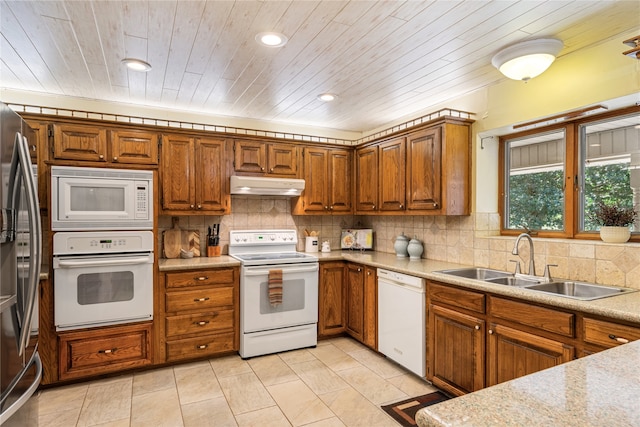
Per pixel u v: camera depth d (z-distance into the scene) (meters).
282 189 3.63
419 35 2.09
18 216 1.51
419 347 2.73
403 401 2.47
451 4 1.78
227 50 2.27
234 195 3.85
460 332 2.42
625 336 1.59
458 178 2.97
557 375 0.92
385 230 4.09
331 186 4.02
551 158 2.70
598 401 0.78
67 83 2.82
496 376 2.18
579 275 2.30
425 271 2.77
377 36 2.11
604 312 1.65
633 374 0.92
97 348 2.77
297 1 1.76
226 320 3.20
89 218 2.74
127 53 2.30
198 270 3.10
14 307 1.47
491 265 2.87
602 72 2.16
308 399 2.50
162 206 3.21
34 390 1.62
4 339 1.38
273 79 2.77
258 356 3.25
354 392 2.59
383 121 4.03
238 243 3.77
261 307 3.26
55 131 2.81
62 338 2.66
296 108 3.53
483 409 0.75
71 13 1.84
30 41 2.13
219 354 3.26
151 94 3.10
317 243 4.11
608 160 2.35
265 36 2.10
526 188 2.89
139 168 3.03
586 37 2.12
